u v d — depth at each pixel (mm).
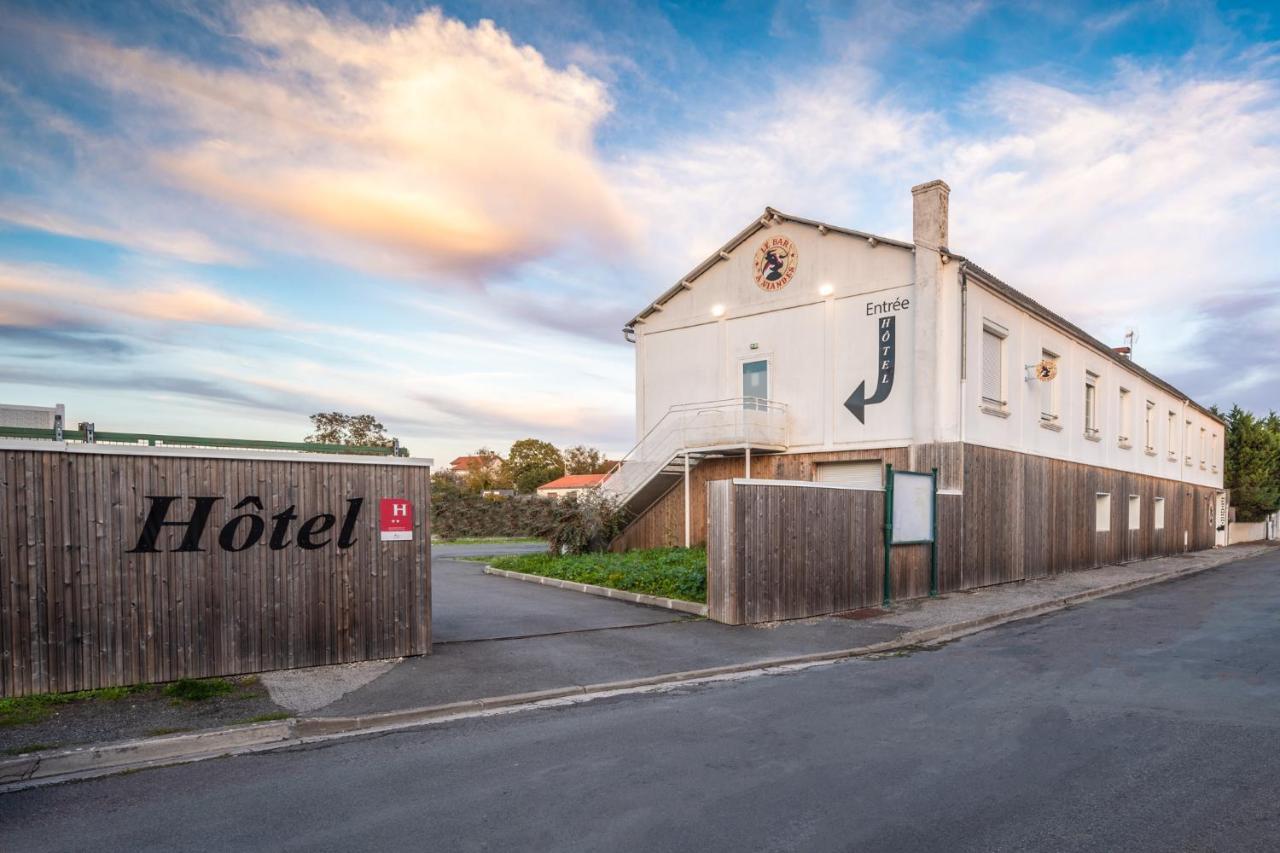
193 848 4012
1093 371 22078
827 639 10070
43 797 4758
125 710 6359
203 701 6711
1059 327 19672
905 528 13812
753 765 5227
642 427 22344
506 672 8031
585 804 4547
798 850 3912
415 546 8773
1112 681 7797
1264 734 5902
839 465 17828
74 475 6859
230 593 7598
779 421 18656
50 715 6172
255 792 4812
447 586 15727
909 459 16250
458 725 6355
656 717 6547
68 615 6773
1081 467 21000
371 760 5434
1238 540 39875
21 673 6555
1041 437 18828
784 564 11578
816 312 18406
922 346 15906
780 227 19266
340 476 8312
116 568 7020
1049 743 5688
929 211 15984
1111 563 22922
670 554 17375
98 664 6887
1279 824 4215
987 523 16219
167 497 7293
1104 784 4824
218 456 7559
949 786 4801
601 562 16812
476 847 3980
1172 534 29141
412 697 6992
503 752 5578
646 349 22453
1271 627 11398
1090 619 12391
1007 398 17297
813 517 12078
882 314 17109
